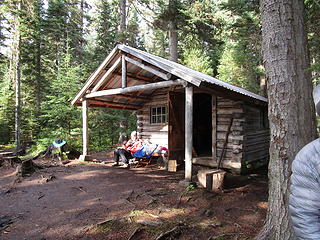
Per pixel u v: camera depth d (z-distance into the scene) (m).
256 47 11.39
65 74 13.80
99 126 14.23
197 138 11.38
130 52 7.10
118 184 5.66
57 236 3.14
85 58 18.06
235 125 7.46
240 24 10.16
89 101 8.94
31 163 6.77
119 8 16.12
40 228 3.38
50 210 4.05
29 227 3.42
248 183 6.09
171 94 7.78
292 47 2.42
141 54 6.79
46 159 8.95
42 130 14.20
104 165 8.13
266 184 5.97
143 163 8.34
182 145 8.14
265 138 9.56
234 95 6.32
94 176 6.45
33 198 4.68
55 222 3.57
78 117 13.02
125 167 7.85
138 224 3.41
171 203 4.35
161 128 9.38
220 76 15.11
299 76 2.40
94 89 8.32
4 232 3.27
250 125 8.17
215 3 13.12
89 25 21.75
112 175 6.59
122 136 14.45
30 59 17.19
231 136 7.54
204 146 11.75
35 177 6.22
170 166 7.36
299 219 1.29
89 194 4.91
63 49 19.23
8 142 16.23
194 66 14.73
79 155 9.84
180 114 8.10
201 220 3.60
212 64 16.83
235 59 13.09
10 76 19.11
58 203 4.39
